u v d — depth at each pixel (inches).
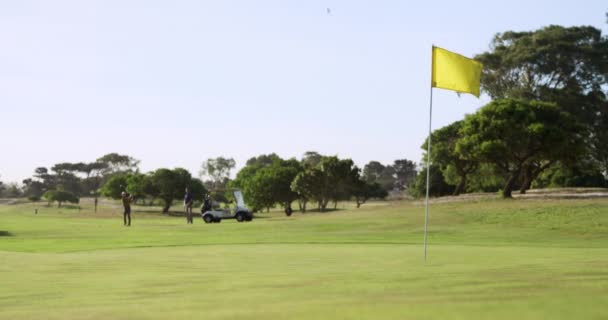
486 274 255.6
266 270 323.9
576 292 177.9
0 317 175.9
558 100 2194.9
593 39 2333.9
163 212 3772.1
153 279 286.0
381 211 1568.7
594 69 2265.0
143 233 1048.2
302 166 3319.4
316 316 142.6
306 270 316.5
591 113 2252.7
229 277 286.0
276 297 195.6
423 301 165.3
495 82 2356.1
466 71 439.5
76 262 408.8
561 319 125.1
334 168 2780.5
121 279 291.1
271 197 3016.7
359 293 197.8
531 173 1830.7
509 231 994.7
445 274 263.0
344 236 893.2
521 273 256.5
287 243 690.2
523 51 2244.1
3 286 270.4
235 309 166.2
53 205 5167.3
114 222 1884.8
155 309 177.0
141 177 3855.8
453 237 868.0
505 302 155.3
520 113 1605.6
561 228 1017.5
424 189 3093.0
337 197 2945.4
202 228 1237.1
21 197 7101.4
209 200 1679.4
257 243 692.7
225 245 636.7
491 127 1603.1
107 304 197.9
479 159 1674.5
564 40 2267.5
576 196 1534.2
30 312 185.5
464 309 144.2
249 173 4379.9
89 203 5762.8
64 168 7436.0
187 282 266.4
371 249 536.7
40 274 327.3
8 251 568.1
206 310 167.8
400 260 386.0
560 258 381.7
